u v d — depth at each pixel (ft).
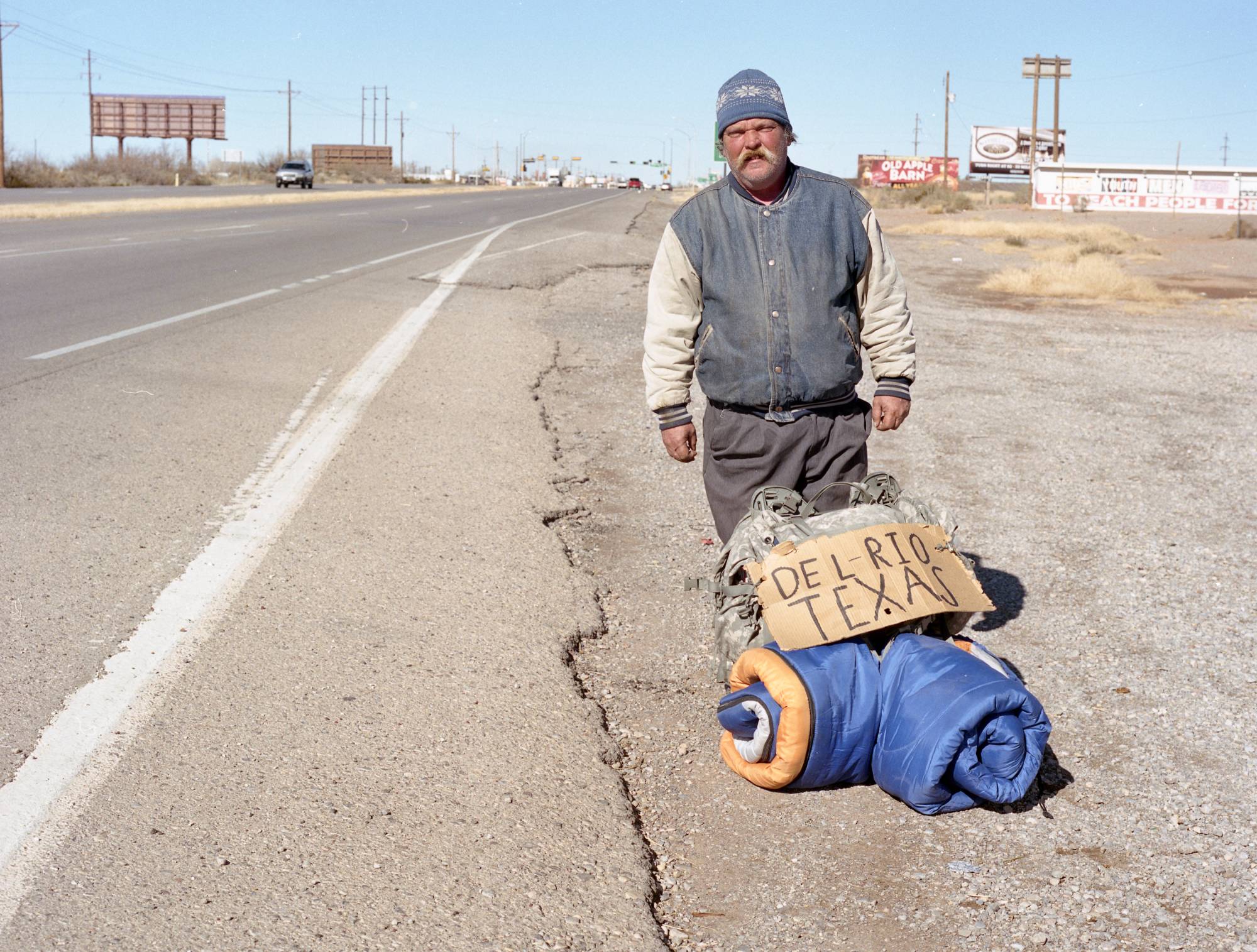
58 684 11.23
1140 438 24.64
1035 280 63.36
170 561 14.85
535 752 10.44
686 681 12.46
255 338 33.14
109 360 28.71
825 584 10.05
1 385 25.32
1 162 182.91
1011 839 9.44
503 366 30.42
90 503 17.19
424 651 12.46
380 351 31.76
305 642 12.51
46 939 7.54
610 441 23.36
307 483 18.74
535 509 17.98
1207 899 8.63
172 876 8.26
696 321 11.51
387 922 7.89
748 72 11.10
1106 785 10.34
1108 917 8.41
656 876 8.91
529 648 12.69
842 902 8.61
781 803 9.96
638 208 161.58
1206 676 12.71
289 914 7.90
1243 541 17.58
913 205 224.53
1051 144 345.10
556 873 8.63
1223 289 70.23
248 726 10.56
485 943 7.75
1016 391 29.94
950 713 9.14
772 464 11.50
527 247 71.05
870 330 11.72
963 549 17.02
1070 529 18.11
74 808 9.07
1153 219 182.19
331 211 123.95
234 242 71.51
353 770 9.87
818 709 9.44
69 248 61.98
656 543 17.07
